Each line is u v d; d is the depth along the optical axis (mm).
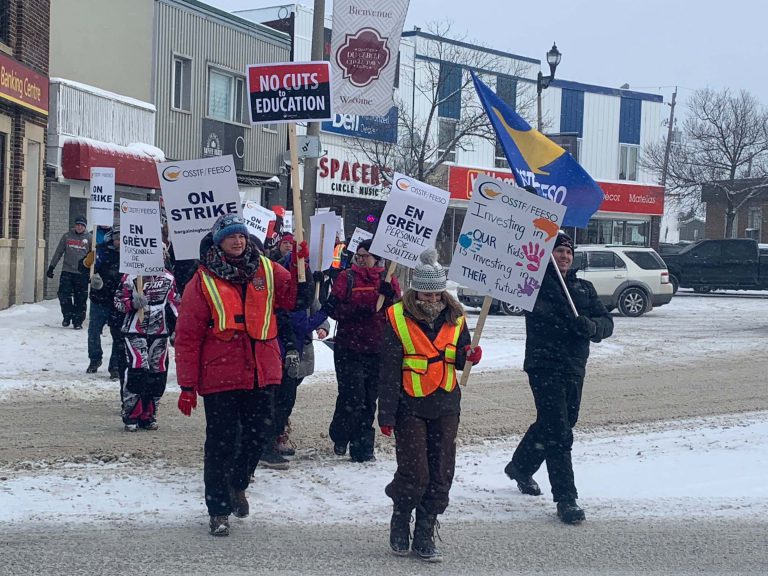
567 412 6910
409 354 5914
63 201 21578
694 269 32781
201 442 8891
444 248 38781
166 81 26828
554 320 6793
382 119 32656
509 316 23688
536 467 7441
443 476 5953
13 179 19078
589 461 8703
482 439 9617
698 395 12438
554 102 47188
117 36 25422
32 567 5488
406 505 5879
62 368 12789
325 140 33375
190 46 27641
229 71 29281
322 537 6277
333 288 8266
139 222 9008
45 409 10188
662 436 9852
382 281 8273
